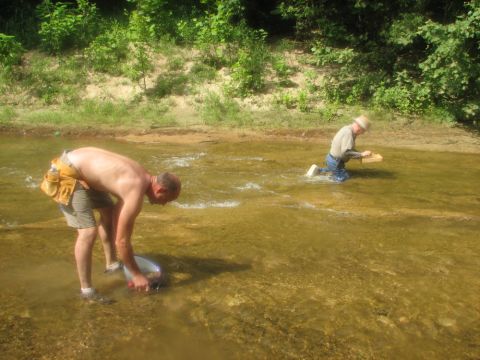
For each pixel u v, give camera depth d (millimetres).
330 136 11688
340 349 3219
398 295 3967
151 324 3420
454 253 4898
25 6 16766
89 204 3648
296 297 3873
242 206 6406
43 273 4133
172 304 3701
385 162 9414
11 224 5516
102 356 3057
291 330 3412
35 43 15430
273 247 4902
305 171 8594
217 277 4176
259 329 3408
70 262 4371
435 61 12086
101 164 3531
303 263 4539
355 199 6883
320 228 5555
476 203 6801
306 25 16000
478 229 5676
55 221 5539
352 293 3975
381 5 14133
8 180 7477
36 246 4711
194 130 11820
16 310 3529
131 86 14125
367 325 3512
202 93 13891
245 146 10633
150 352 3113
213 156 9602
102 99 13719
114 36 15227
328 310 3691
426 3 14031
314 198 6898
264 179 7977
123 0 17812
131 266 3699
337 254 4781
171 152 9836
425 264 4598
